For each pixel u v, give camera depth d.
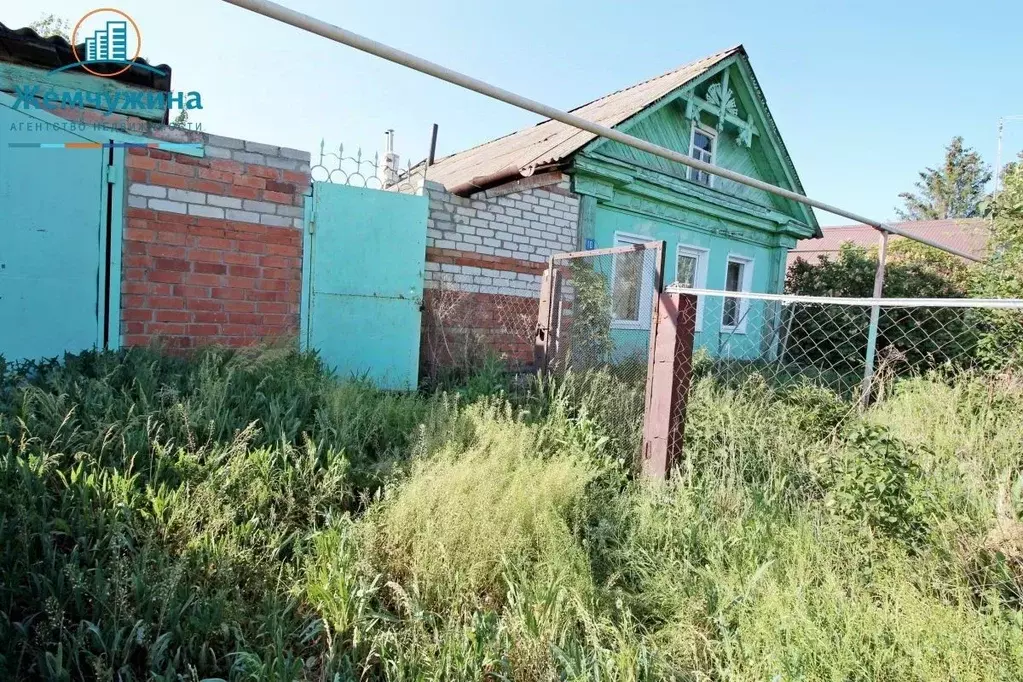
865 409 4.77
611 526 2.47
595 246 7.04
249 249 4.30
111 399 2.67
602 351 4.63
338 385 3.63
